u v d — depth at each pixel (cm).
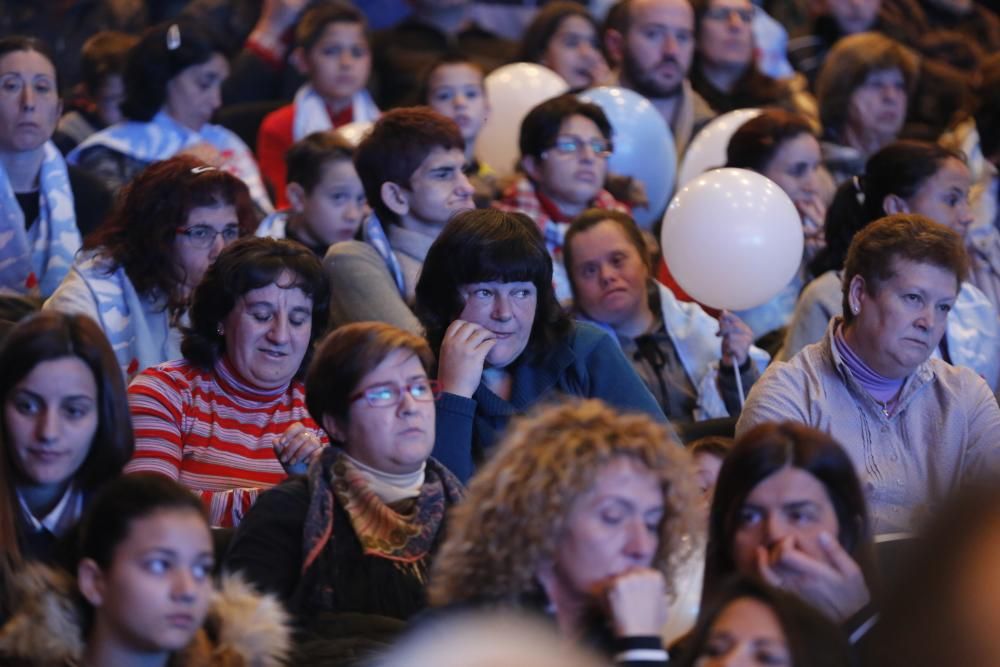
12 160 1238
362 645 706
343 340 785
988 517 322
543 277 959
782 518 708
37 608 661
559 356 972
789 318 1349
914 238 941
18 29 1717
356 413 773
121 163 1443
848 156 1568
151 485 667
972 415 980
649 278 1219
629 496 633
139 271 1024
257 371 921
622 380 990
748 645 586
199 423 919
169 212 1024
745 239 1161
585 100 1412
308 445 862
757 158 1364
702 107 1667
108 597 655
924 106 1752
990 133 1404
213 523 874
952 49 1881
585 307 1195
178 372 928
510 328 946
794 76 1866
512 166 1547
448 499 796
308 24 1638
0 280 1201
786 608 594
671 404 1187
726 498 723
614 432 643
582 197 1335
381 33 1808
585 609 634
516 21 1888
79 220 1302
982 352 1209
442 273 948
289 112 1628
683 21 1625
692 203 1182
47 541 757
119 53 1552
